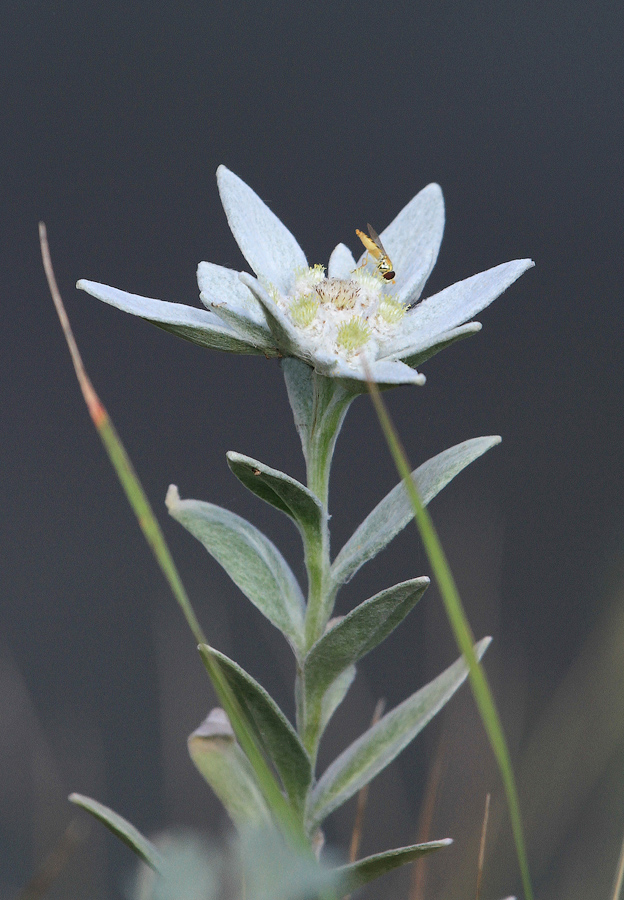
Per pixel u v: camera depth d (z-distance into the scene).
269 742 0.49
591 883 0.48
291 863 0.44
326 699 0.51
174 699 0.51
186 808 0.50
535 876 0.49
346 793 0.50
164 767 0.51
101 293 0.48
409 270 0.51
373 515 0.50
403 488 0.50
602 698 0.48
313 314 0.49
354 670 0.51
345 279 0.50
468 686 0.51
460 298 0.49
